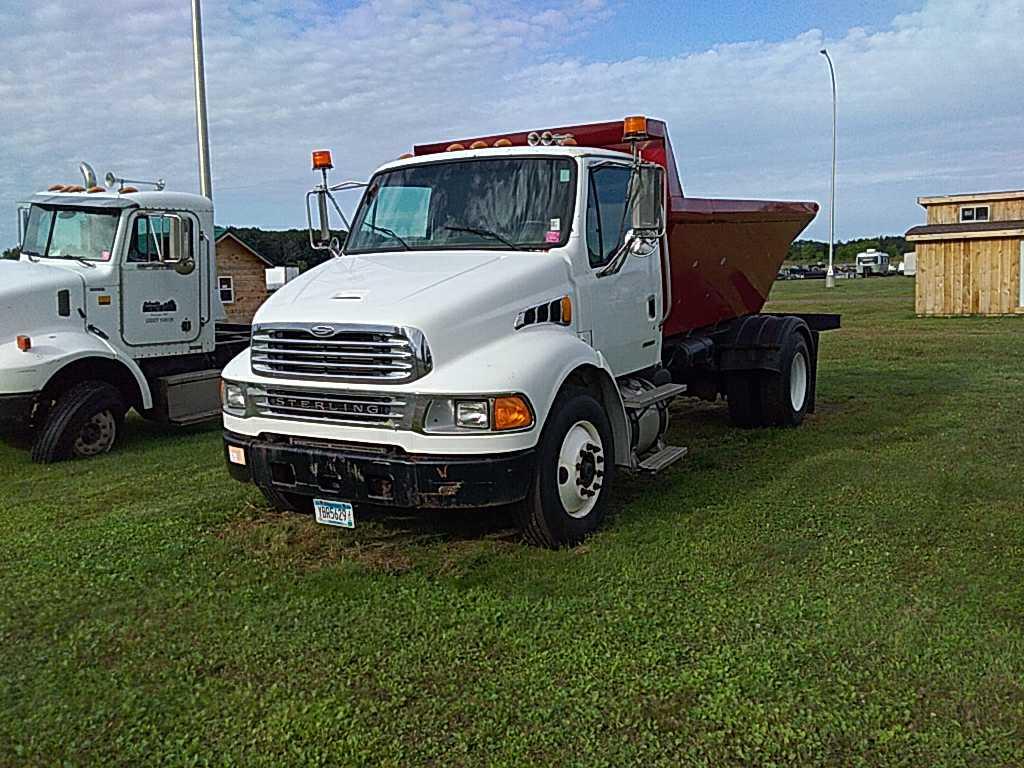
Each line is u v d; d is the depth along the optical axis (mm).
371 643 4316
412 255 6168
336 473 5211
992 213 30922
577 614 4594
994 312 25328
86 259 9500
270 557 5586
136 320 9648
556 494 5469
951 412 10234
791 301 34625
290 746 3455
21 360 8453
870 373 13867
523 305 5543
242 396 5562
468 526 6055
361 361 5094
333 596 4898
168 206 9883
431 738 3494
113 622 4609
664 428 7059
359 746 3445
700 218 7848
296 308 5395
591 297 6195
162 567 5406
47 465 8633
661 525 6023
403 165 6773
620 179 6684
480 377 5039
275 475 5484
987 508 6277
